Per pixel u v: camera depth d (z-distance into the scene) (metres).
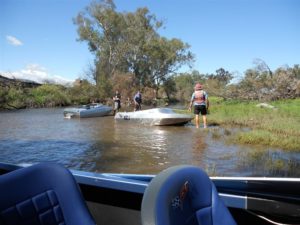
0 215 1.97
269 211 2.64
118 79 42.16
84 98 41.44
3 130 13.66
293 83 27.80
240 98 29.55
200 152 8.54
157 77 50.69
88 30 45.09
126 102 38.97
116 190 2.98
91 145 9.80
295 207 2.58
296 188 2.57
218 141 10.26
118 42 46.47
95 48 46.06
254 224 2.72
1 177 2.06
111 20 44.91
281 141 9.38
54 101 37.75
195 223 2.12
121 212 2.97
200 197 2.19
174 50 49.53
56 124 16.06
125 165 7.30
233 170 6.71
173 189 2.00
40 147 9.56
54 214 2.18
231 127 13.87
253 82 29.75
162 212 1.87
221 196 2.71
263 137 9.82
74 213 2.24
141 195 2.88
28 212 2.08
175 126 14.62
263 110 18.62
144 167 7.10
